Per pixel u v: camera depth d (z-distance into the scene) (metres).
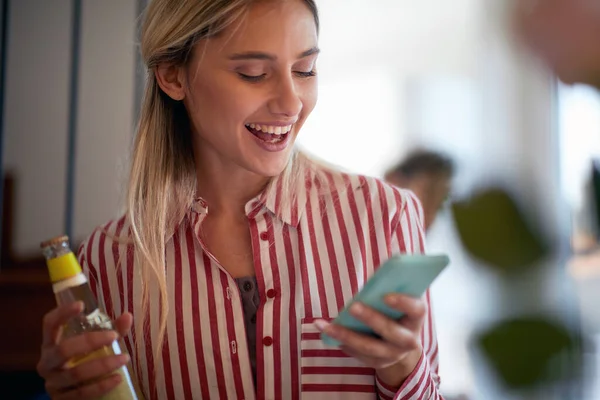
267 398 1.11
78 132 3.50
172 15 1.13
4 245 3.39
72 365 0.91
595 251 0.32
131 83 3.52
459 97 4.25
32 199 3.48
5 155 3.47
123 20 3.53
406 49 4.36
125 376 0.94
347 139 4.41
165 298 1.14
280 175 1.19
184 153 1.25
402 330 0.83
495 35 0.30
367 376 1.10
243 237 1.20
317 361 1.11
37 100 3.50
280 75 1.05
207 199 1.22
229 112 1.07
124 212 1.37
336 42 4.42
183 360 1.14
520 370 0.30
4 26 2.89
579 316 0.30
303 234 1.17
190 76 1.13
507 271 0.31
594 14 0.27
